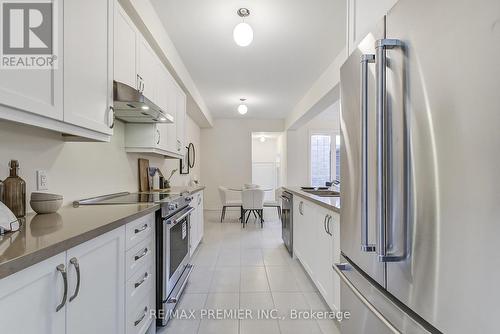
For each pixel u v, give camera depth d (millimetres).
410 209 854
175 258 2229
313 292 2518
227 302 2330
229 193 7430
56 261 873
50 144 1584
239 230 5090
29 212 1419
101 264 1157
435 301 756
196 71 3936
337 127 7320
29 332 765
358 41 1529
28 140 1426
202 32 2828
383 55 936
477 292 630
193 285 2674
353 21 1605
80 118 1320
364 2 1462
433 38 769
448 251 712
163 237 1907
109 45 1625
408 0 879
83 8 1349
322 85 4039
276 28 2752
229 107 6211
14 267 688
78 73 1307
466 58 663
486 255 609
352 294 1364
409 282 863
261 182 9438
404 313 891
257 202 5445
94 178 2084
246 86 4633
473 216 641
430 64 778
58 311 881
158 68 2678
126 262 1400
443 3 733
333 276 1971
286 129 7238
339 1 2309
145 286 1680
